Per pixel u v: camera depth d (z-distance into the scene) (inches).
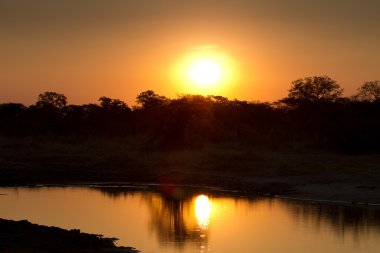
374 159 2655.0
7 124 4717.0
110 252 1048.8
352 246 1213.1
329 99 5497.1
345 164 2461.9
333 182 2081.7
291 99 5521.7
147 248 1177.4
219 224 1455.5
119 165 2714.1
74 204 1779.0
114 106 5477.4
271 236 1302.9
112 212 1630.2
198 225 1441.9
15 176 2470.5
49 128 4493.1
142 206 1755.7
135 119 4731.8
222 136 3614.7
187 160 2719.0
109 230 1355.8
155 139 3233.3
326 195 1903.3
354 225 1421.0
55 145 3371.1
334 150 3161.9
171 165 2679.6
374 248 1198.9
